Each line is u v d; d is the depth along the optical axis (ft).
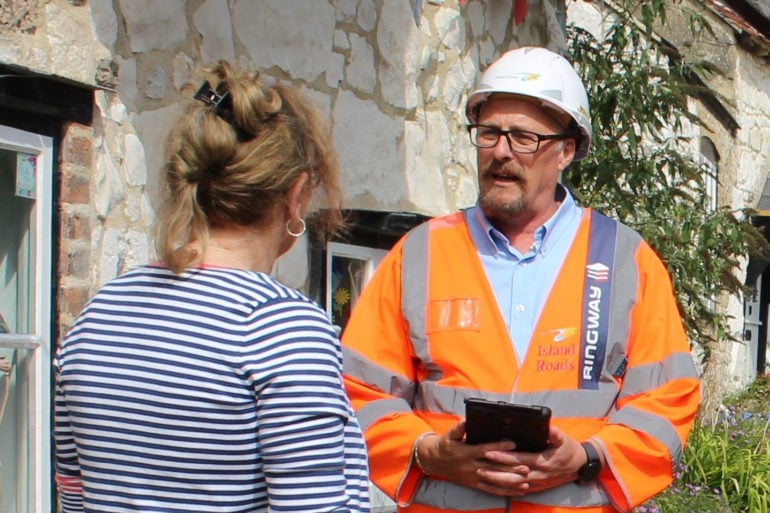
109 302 5.98
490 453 7.91
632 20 22.61
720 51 36.91
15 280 11.02
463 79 18.40
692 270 20.51
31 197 10.90
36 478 10.85
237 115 5.94
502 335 8.55
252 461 5.72
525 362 8.45
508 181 8.71
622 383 8.63
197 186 5.95
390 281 9.09
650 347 8.57
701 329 22.24
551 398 8.38
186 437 5.61
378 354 8.92
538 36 20.85
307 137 6.27
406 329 8.88
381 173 16.43
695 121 21.80
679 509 19.43
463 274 8.83
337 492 5.68
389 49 16.65
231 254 6.02
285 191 6.07
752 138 40.47
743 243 22.36
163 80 12.71
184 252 5.88
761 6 29.04
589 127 9.01
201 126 5.94
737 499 21.27
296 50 14.87
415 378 9.00
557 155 8.86
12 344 10.53
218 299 5.79
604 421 8.48
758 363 43.60
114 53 11.88
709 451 22.16
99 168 11.64
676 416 8.36
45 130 11.05
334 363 5.88
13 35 10.30
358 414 8.73
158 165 12.64
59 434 6.19
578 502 8.23
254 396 5.67
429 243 9.11
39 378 10.87
